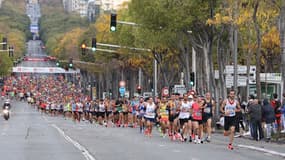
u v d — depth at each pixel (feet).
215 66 409.08
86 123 400.88
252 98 219.00
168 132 233.35
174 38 354.33
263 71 432.25
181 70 447.83
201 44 316.40
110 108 352.28
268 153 158.10
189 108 203.82
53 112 609.01
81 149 169.58
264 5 247.50
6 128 310.24
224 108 176.14
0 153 158.81
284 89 220.02
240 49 361.30
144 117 250.78
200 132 196.75
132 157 144.46
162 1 297.53
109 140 210.18
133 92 619.26
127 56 533.96
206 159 139.64
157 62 445.78
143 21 325.01
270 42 359.05
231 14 254.68
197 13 286.25
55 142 200.13
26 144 191.11
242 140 216.13
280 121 219.41
